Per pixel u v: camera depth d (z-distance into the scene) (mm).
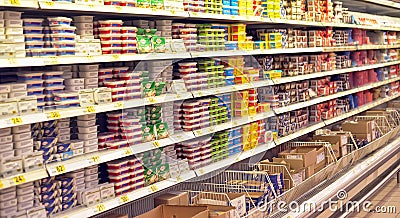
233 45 4746
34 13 3672
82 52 3391
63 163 3268
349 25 6945
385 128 7816
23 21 3145
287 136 5566
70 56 3230
